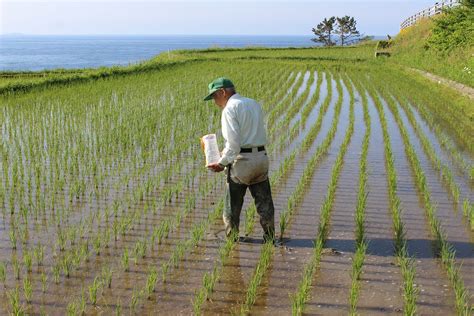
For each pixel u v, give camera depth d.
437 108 15.12
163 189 7.46
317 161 9.24
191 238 5.66
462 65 21.08
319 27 82.50
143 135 10.41
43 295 4.39
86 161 8.87
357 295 4.40
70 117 12.52
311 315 4.11
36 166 8.09
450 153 9.85
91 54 129.75
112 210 6.59
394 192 6.94
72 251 5.28
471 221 6.03
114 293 4.44
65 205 6.75
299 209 6.71
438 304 4.27
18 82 17.92
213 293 4.46
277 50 49.12
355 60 36.38
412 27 44.16
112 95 16.55
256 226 6.05
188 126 11.67
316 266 4.99
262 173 5.38
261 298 4.39
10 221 6.16
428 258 5.18
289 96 17.22
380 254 5.29
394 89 19.73
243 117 5.21
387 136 10.97
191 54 42.03
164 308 4.20
